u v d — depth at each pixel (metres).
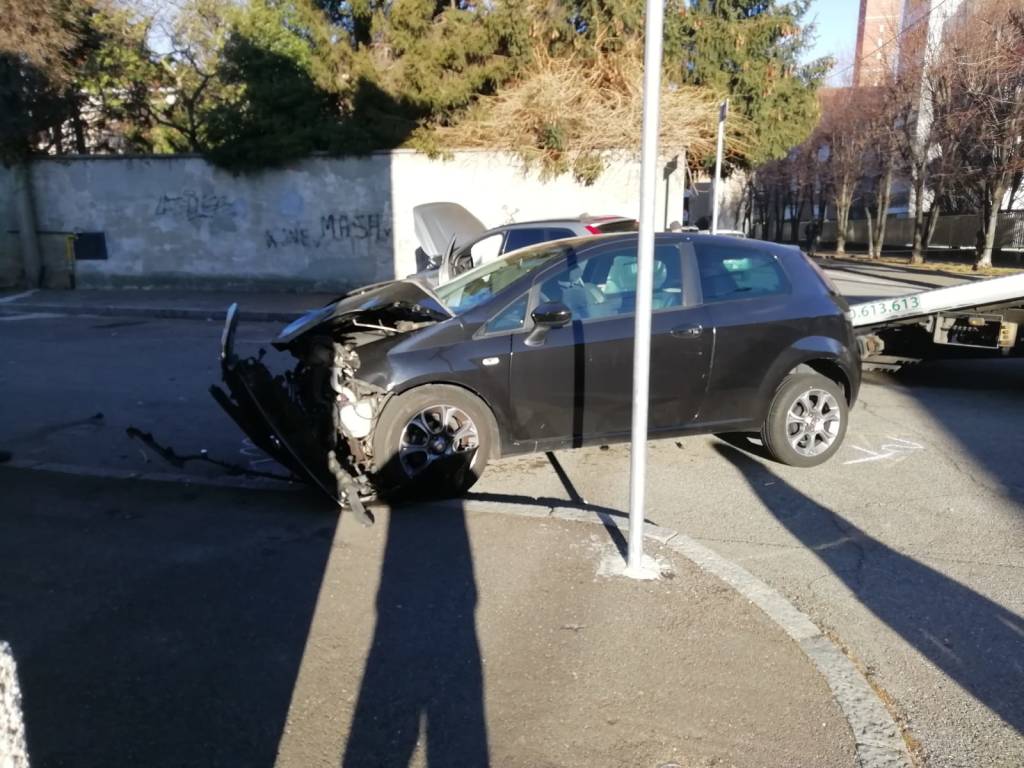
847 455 6.21
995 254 30.41
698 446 6.45
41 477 5.43
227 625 3.51
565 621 3.54
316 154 16.48
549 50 16.44
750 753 2.73
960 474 5.77
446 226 12.71
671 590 3.80
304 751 2.72
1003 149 22.97
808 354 5.69
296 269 17.17
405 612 3.61
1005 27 21.67
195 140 19.47
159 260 17.59
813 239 47.62
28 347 11.26
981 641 3.56
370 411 4.95
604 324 5.31
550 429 5.27
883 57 28.94
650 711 2.94
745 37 16.30
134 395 8.23
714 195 12.59
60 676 3.11
